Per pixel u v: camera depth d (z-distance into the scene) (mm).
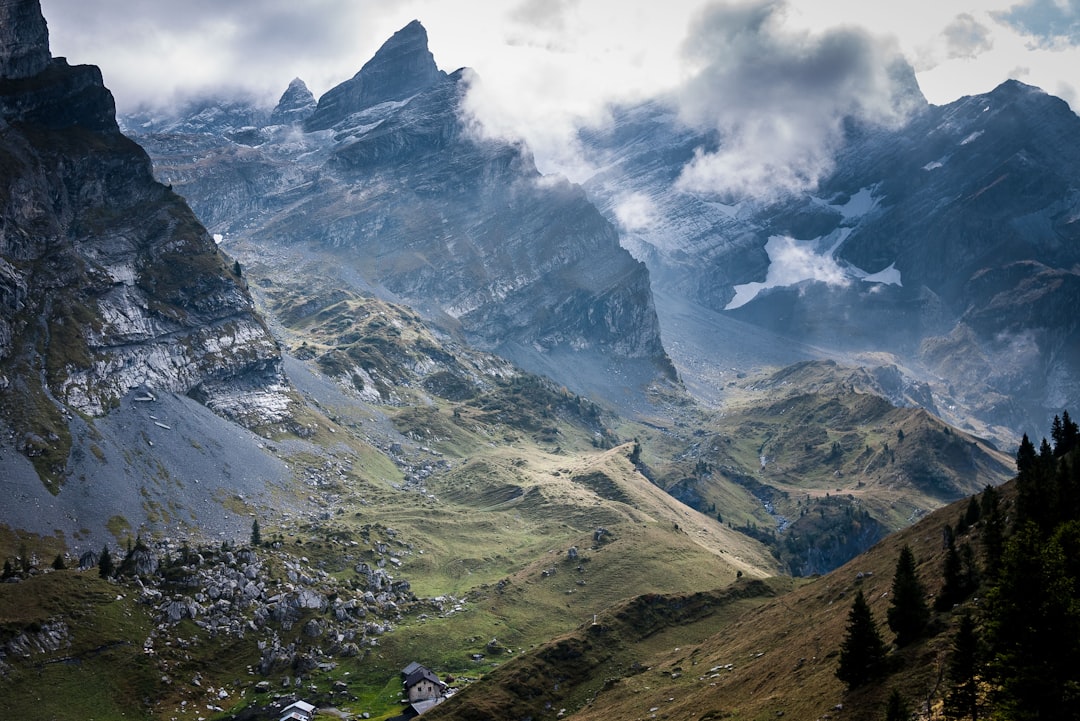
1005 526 165750
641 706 186750
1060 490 148125
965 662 112812
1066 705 97125
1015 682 100062
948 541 178250
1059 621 99250
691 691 184125
